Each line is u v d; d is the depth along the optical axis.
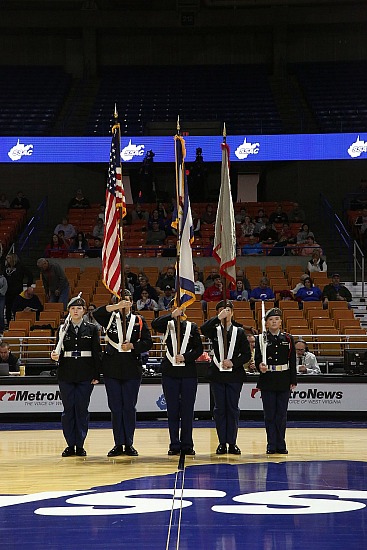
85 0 36.31
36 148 30.84
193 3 35.50
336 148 30.48
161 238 27.81
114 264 12.04
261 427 15.59
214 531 6.43
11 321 21.17
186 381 11.62
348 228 29.97
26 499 7.88
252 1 35.75
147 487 8.54
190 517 6.96
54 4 36.97
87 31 37.19
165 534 6.34
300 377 17.08
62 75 36.78
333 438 13.70
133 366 11.52
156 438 13.84
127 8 37.25
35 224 30.28
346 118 33.53
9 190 32.78
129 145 31.00
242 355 11.70
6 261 22.98
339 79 35.88
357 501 7.65
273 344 11.77
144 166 30.19
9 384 17.03
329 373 18.52
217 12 36.44
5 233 28.45
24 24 36.81
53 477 9.30
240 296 22.75
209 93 35.59
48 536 6.32
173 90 35.81
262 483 8.73
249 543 6.04
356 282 25.88
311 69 36.66
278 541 6.10
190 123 33.19
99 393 16.97
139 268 26.19
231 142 30.77
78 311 11.58
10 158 30.80
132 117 34.06
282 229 28.20
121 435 11.46
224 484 8.69
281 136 30.64
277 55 37.19
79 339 11.52
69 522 6.82
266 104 34.81
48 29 37.69
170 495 8.03
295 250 26.77
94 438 13.79
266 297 22.86
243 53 37.66
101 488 8.49
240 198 35.50
